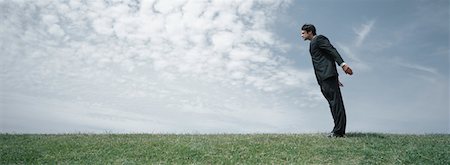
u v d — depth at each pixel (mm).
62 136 11594
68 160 8891
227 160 8773
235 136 11508
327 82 10438
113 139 10891
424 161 8633
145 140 10562
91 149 9656
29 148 9719
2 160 8852
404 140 10430
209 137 11250
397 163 8555
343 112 10547
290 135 11539
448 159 8672
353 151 9289
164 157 9016
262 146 9766
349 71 10070
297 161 8727
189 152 9273
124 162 8625
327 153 9188
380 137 10805
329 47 10297
